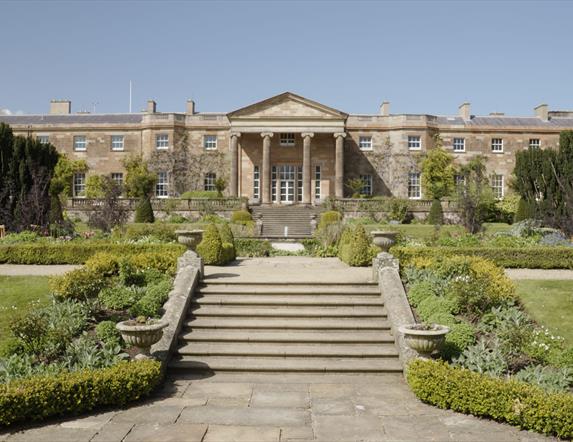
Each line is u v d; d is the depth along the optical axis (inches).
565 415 288.8
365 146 1963.6
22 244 719.7
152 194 1868.8
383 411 327.9
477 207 1253.1
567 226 986.1
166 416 317.1
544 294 548.4
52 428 298.8
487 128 1972.2
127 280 532.7
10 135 1106.7
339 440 284.7
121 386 332.5
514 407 302.0
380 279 529.3
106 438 284.8
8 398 298.2
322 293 517.7
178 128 1932.8
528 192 1248.8
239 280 551.8
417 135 1939.0
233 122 1818.4
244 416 317.7
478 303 485.7
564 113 2144.4
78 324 431.8
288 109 1813.5
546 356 401.4
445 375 333.7
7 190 1060.5
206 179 1956.2
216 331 458.6
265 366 404.8
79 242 795.4
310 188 1815.9
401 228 1333.7
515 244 840.3
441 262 582.6
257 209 1695.4
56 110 2130.9
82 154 1968.5
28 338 395.9
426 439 286.8
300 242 1179.3
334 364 409.7
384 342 442.6
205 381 385.7
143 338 369.4
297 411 327.0
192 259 553.6
